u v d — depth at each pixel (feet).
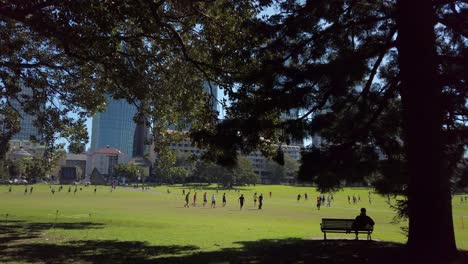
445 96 37.60
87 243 50.44
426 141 34.47
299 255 42.09
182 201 208.54
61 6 36.06
